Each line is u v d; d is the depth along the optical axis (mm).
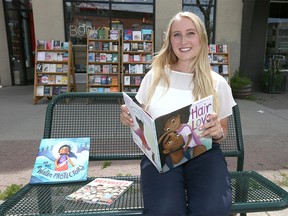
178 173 1643
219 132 1646
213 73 1945
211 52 7633
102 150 2105
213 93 1820
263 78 8812
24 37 10086
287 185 2916
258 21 8508
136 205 1606
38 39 7852
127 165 3445
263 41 8695
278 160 3588
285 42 9125
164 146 1536
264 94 8656
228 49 7719
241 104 7121
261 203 1592
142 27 8320
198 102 1534
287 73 9078
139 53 7145
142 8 8203
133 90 7133
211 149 1788
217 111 1847
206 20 8273
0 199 2619
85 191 1725
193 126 1567
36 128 4961
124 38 7145
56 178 1816
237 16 8242
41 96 7039
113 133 2133
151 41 7152
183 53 1910
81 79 8000
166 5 7980
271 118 5719
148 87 1979
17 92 8742
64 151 1940
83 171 1860
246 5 8172
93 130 2121
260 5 8312
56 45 7152
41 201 1625
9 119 5590
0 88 9516
